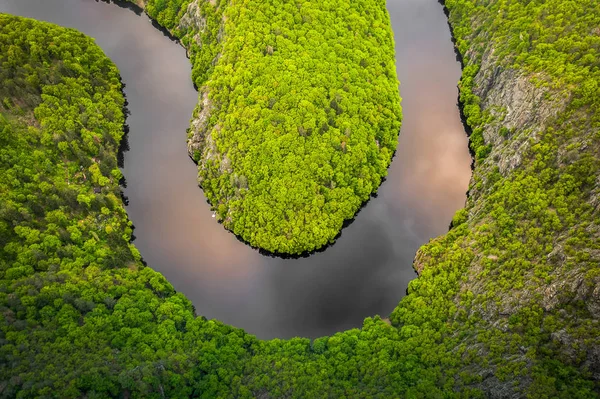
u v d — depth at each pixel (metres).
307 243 142.62
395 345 118.50
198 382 112.06
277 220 143.25
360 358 116.94
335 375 114.00
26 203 135.38
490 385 104.38
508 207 131.62
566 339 102.19
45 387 100.88
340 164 149.75
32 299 116.62
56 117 155.75
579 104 132.12
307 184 146.12
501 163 143.62
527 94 146.75
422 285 130.38
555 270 112.19
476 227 135.38
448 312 122.62
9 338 108.75
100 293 123.69
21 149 145.25
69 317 117.06
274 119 151.88
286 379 112.19
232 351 119.25
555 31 154.25
